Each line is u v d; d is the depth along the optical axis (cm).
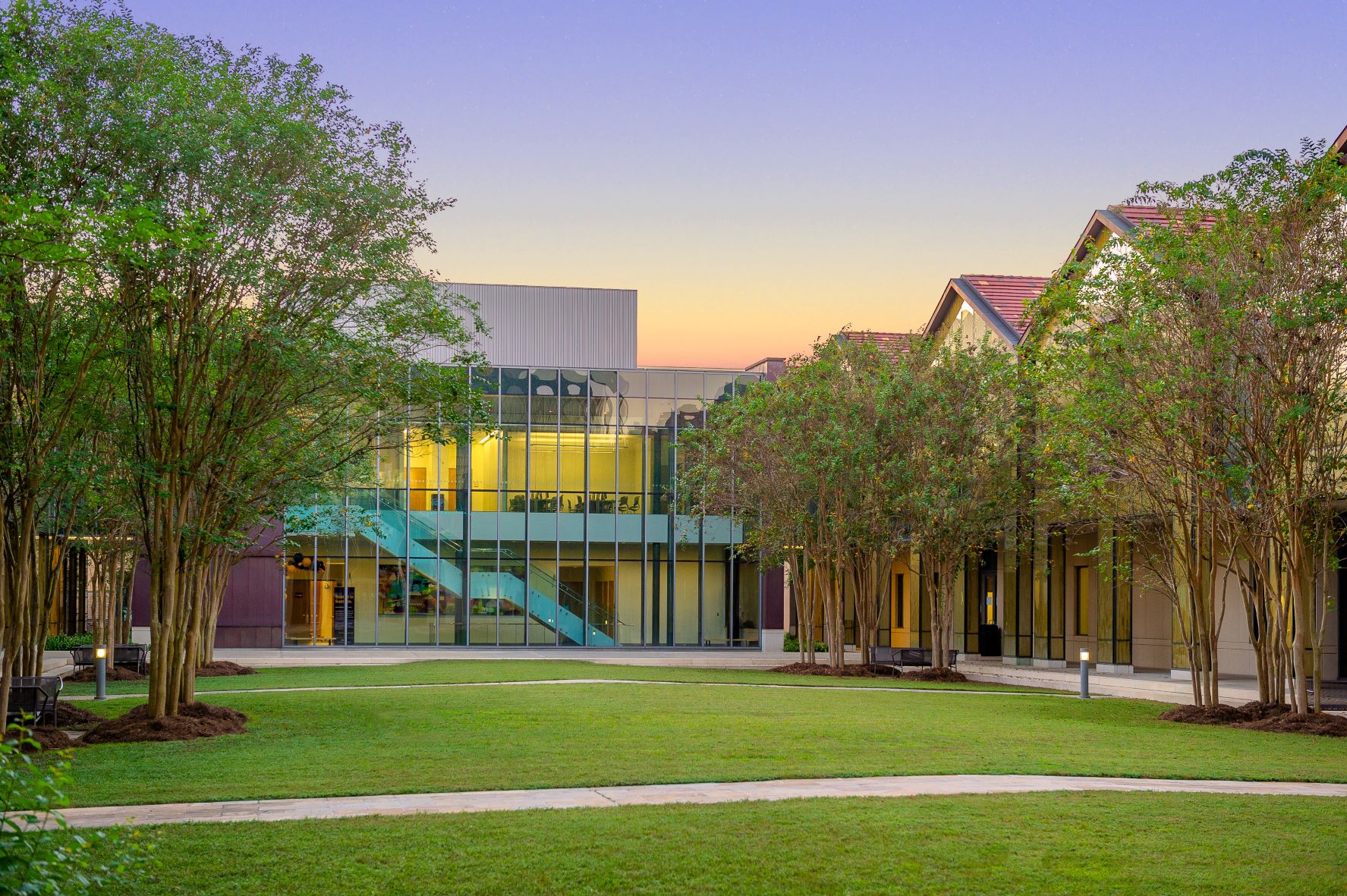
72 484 1959
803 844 1012
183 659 2006
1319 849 1002
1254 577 2288
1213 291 2039
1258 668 2262
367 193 1839
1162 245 2114
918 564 4766
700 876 914
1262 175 2055
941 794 1272
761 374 4791
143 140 1599
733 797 1252
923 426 3347
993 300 4012
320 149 1841
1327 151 2042
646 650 4631
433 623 4581
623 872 921
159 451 1847
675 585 4753
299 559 4500
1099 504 2420
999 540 3925
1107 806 1191
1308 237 2000
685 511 4416
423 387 1991
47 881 610
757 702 2428
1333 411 2009
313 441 2205
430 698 2447
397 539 4578
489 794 1264
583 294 5256
